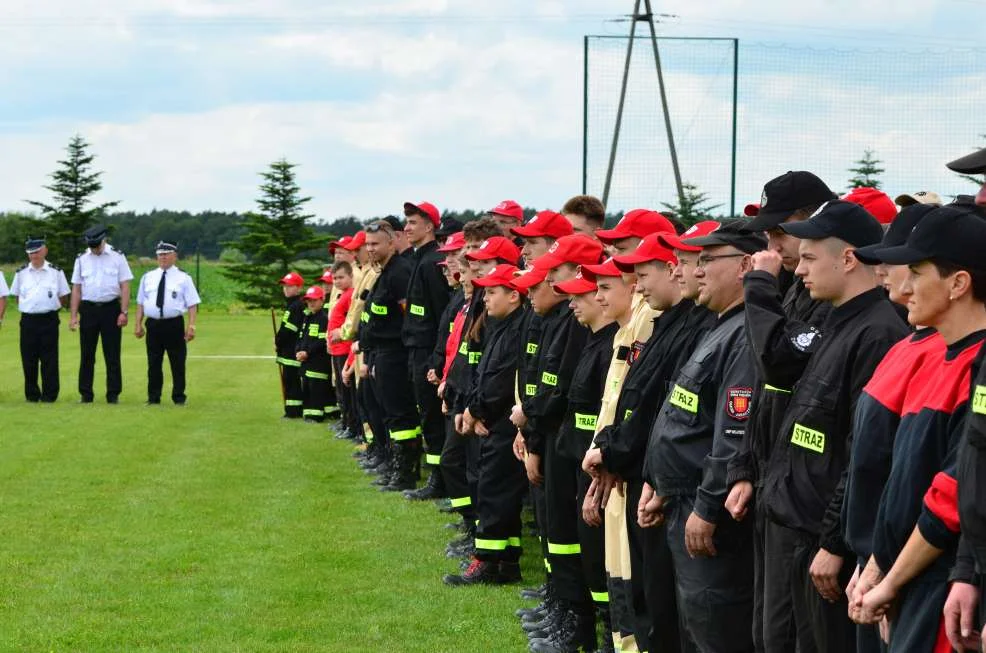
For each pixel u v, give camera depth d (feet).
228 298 194.29
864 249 13.10
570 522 22.62
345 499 37.73
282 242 188.34
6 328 127.95
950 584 11.56
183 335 63.16
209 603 25.85
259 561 29.55
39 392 63.67
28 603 25.89
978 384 10.87
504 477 27.14
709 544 16.07
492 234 30.35
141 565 29.12
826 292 14.38
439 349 35.14
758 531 15.28
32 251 62.90
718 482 15.88
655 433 17.38
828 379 14.06
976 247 11.78
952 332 12.01
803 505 14.05
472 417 27.14
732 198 56.90
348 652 22.41
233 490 39.09
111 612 25.20
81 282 62.75
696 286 17.25
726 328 16.89
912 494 12.03
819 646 13.94
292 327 58.18
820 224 14.38
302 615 24.91
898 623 12.06
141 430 53.01
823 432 13.99
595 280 21.13
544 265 23.50
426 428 37.58
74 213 186.80
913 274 12.12
